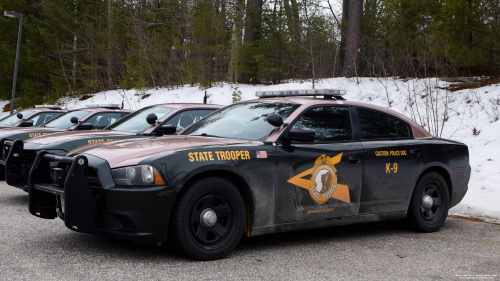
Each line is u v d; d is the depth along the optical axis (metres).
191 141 4.23
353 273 3.67
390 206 5.05
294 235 5.05
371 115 5.14
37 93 29.39
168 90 22.44
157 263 3.73
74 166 3.62
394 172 5.04
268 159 4.19
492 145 9.95
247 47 19.75
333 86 16.62
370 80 17.00
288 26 19.66
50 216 4.34
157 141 4.29
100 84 27.97
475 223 6.01
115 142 4.48
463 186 5.81
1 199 6.90
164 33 24.05
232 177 4.12
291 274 3.59
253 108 4.95
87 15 29.97
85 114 9.32
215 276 3.45
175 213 3.71
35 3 33.22
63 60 29.23
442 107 12.80
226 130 4.69
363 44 18.42
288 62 20.62
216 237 3.93
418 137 5.45
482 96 12.61
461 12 13.07
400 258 4.20
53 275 3.34
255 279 3.42
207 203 3.88
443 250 4.55
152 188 3.60
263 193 4.15
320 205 4.50
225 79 21.64
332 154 4.58
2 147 7.58
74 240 4.42
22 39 31.08
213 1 20.88
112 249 4.13
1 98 32.97
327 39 20.61
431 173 5.41
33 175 4.32
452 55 13.48
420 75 15.83
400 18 16.03
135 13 27.89
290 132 4.21
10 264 3.59
